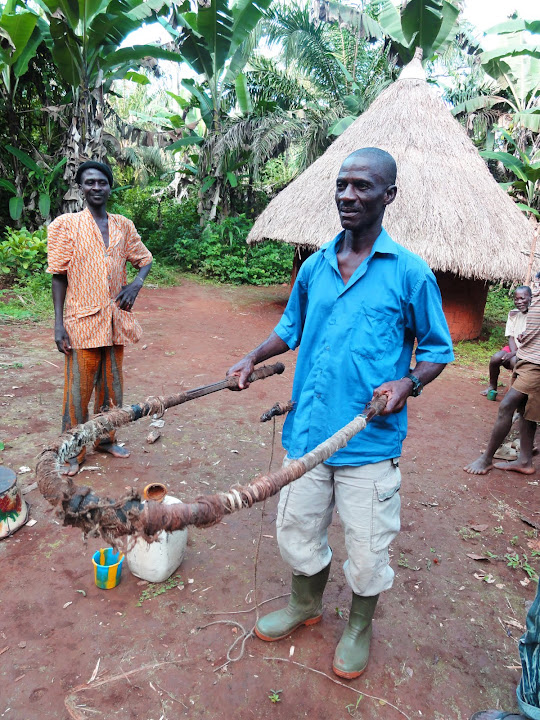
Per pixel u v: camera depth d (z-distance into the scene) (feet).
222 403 16.49
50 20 27.17
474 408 18.10
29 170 34.40
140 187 60.44
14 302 26.18
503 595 8.93
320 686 6.95
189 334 24.44
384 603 8.53
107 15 27.94
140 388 17.07
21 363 18.33
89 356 11.30
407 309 6.21
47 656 7.13
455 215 24.26
